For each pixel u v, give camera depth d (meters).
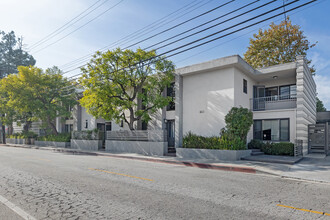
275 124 17.03
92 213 4.69
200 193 6.29
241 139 14.21
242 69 16.64
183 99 18.19
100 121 27.12
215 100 16.44
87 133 23.30
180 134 17.77
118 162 13.19
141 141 17.72
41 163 12.24
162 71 17.58
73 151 21.16
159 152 16.38
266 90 20.34
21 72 26.25
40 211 4.81
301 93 15.80
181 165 12.38
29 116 32.38
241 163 11.86
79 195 6.00
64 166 11.17
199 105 17.22
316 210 4.98
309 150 18.23
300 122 15.63
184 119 17.95
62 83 28.33
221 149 13.59
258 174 9.61
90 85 17.06
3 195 6.01
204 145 14.38
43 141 29.16
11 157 15.27
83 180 7.86
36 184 7.25
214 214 4.67
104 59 17.00
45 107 27.39
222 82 16.17
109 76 17.42
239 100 16.39
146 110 18.72
